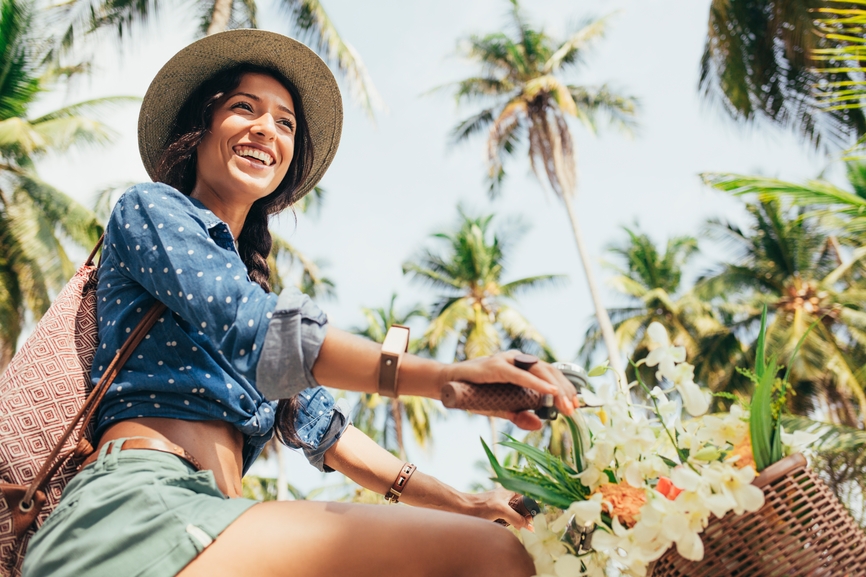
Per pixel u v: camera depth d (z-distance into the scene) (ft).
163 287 3.79
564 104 77.51
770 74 44.86
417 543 3.32
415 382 3.40
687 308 79.36
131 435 3.78
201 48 5.28
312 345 3.43
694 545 2.97
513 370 3.20
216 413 4.03
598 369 3.62
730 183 19.35
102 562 3.20
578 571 3.28
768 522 3.08
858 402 64.39
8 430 3.73
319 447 5.08
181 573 3.21
